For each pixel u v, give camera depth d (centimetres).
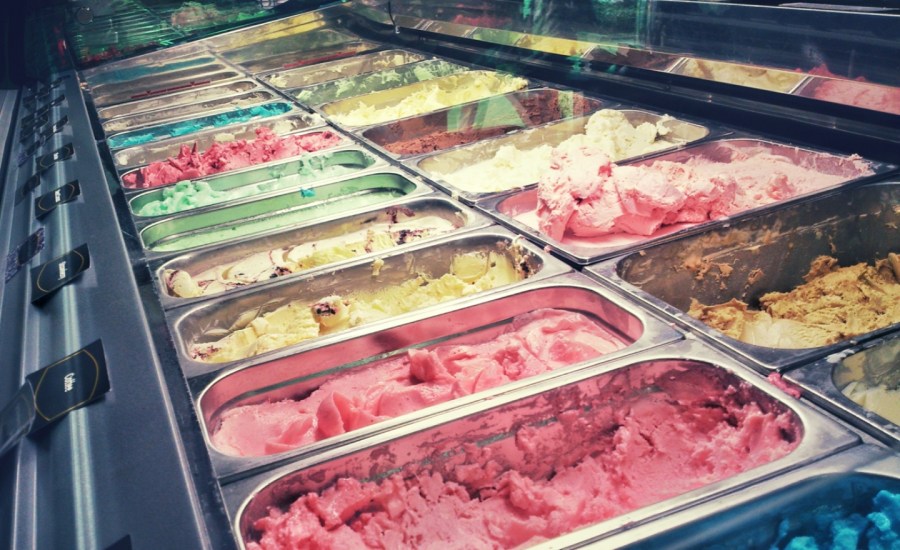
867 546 88
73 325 133
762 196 182
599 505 110
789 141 203
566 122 252
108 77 436
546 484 117
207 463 96
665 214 179
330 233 199
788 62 198
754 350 117
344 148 257
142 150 302
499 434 114
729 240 168
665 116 239
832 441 95
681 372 119
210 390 125
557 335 144
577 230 183
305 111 329
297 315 165
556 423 117
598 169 188
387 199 226
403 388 134
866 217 175
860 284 173
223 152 266
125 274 151
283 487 101
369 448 106
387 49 429
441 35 407
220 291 161
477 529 108
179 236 215
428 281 175
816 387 106
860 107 182
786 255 175
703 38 226
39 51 478
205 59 458
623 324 138
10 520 87
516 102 293
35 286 156
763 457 104
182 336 146
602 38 275
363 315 168
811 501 87
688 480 112
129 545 78
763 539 86
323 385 140
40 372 120
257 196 225
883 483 87
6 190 247
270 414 134
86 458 94
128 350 120
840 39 180
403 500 108
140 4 482
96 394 108
